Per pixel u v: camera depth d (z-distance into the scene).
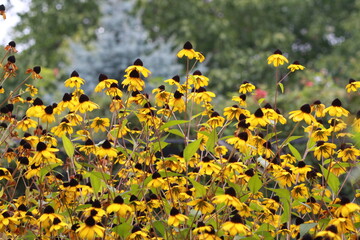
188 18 26.80
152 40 27.58
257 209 4.85
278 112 5.45
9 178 5.21
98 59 22.33
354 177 5.09
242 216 4.75
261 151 5.27
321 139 5.09
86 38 26.94
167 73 22.22
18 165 5.21
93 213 4.25
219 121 5.31
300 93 12.46
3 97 10.84
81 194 4.87
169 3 27.20
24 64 23.27
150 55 22.61
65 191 4.80
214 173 5.06
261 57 24.47
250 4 26.81
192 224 4.42
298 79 18.91
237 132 5.09
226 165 4.73
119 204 4.30
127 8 24.66
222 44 25.94
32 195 5.57
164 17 27.12
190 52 5.19
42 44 26.31
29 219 4.93
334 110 4.97
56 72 19.14
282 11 28.17
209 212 4.57
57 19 26.80
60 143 7.64
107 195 4.79
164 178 4.95
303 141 8.27
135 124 7.66
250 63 24.69
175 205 4.92
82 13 27.50
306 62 27.89
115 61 22.41
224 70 24.03
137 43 23.44
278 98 12.39
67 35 27.20
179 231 4.46
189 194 4.89
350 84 5.23
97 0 27.59
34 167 5.00
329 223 4.26
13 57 6.21
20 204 5.46
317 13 27.84
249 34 27.25
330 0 28.00
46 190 5.49
